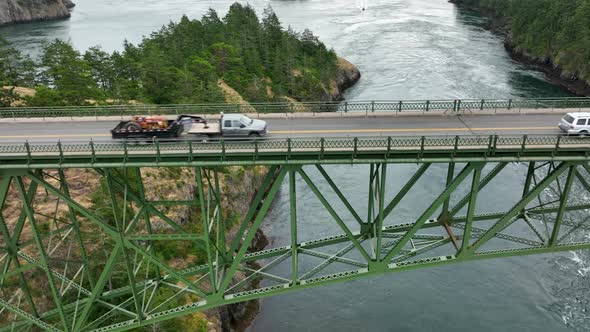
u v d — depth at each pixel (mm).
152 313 29422
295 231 25812
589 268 44906
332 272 44844
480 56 117938
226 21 115188
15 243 26297
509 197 56031
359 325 39219
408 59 113750
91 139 27094
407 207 54312
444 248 48094
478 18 162250
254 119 29906
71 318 31422
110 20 183125
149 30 159500
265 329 39031
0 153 24750
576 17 104438
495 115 32250
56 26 174625
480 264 45750
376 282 43969
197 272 30188
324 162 24734
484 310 40406
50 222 37000
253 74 86062
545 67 109875
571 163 25078
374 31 142750
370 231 28031
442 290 42750
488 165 63969
